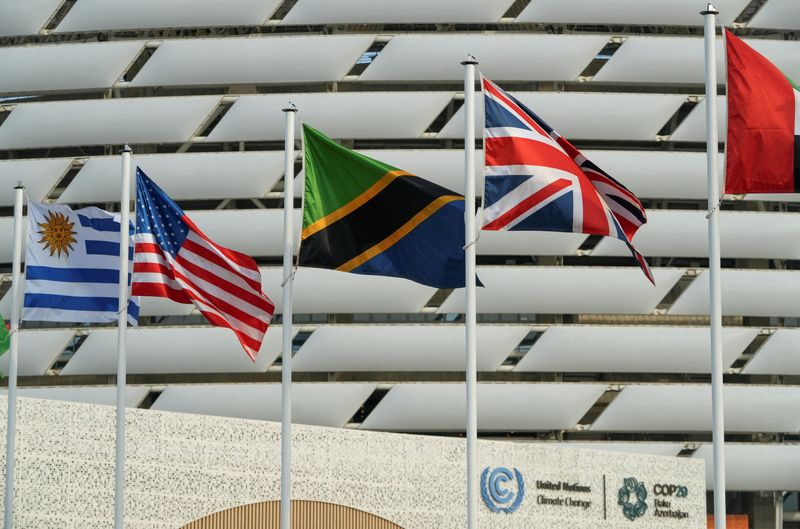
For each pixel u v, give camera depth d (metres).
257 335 51.97
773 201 102.62
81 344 97.19
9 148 98.81
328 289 95.50
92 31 97.69
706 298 99.50
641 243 98.69
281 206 99.25
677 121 100.50
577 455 82.56
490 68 96.56
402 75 96.44
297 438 72.25
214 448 69.56
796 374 102.56
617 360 98.62
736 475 102.44
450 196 48.06
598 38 97.38
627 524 84.00
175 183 96.94
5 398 64.25
